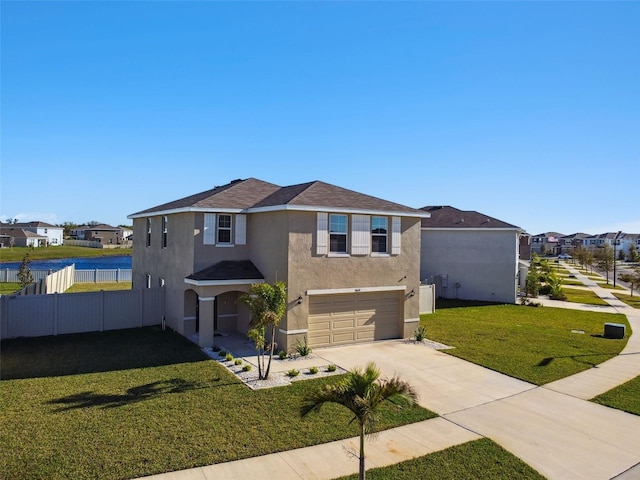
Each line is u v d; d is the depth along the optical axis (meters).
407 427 10.11
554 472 8.28
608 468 8.46
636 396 12.24
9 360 14.72
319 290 16.91
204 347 16.61
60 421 9.77
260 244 18.12
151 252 22.88
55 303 18.50
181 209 18.12
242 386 12.38
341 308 17.73
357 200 18.48
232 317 19.84
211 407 10.81
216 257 18.19
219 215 18.36
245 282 17.22
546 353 16.75
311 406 7.16
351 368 14.50
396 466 8.28
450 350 16.98
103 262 67.25
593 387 13.01
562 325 22.77
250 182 21.77
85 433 9.21
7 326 17.70
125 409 10.55
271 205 16.91
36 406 10.62
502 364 15.12
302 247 16.56
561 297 33.50
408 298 19.17
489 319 24.25
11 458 8.15
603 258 52.81
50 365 14.16
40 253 75.38
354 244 17.78
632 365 15.35
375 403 6.88
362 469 6.91
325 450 8.85
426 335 19.72
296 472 8.00
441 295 32.97
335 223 17.47
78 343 17.14
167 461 8.17
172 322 19.78
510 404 11.62
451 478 7.93
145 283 23.73
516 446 9.28
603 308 29.47
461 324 22.59
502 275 31.08
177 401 11.15
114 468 7.88
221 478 7.73
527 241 52.22
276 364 14.82
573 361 15.69
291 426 9.84
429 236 33.28
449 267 32.72
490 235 31.48
